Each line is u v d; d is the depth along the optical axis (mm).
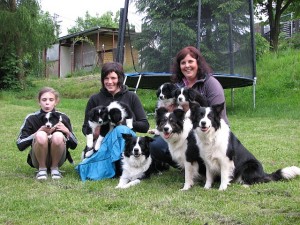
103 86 5438
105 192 4133
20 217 3344
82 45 28500
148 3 12102
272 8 20188
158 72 11516
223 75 10602
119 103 5270
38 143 4672
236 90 14375
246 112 11547
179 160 4445
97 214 3402
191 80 5023
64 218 3275
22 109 12938
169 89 6602
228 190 4062
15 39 18312
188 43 11719
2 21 17391
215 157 4145
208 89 4762
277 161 5570
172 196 3914
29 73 21375
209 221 3146
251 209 3404
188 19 11820
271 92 13531
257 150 6277
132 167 4652
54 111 5105
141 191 4141
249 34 11656
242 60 11578
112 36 27422
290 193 3840
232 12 11453
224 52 11500
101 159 4859
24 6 17766
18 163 5711
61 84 20344
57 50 30266
